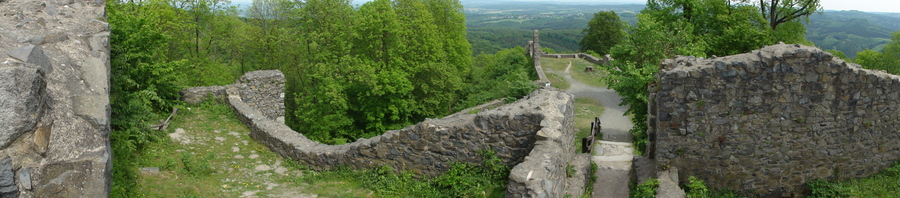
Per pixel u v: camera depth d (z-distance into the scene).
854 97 8.72
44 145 4.54
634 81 14.12
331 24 22.81
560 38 104.31
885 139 9.22
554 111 8.51
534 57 34.88
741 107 8.55
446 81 24.56
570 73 32.81
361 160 9.82
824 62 8.38
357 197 8.84
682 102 8.58
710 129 8.67
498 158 8.60
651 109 9.88
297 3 23.38
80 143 4.89
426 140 9.03
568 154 9.34
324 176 10.00
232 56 27.39
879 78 8.69
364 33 21.80
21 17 6.93
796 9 24.39
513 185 6.98
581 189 8.52
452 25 29.75
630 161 12.41
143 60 12.73
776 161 8.90
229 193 8.66
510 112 8.47
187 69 22.03
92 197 4.69
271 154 11.58
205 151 11.25
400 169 9.43
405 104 21.84
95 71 6.21
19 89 4.41
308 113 21.23
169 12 19.94
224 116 14.05
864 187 9.07
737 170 8.89
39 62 5.35
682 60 9.01
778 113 8.60
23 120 4.32
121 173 7.58
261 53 26.30
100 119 5.24
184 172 9.48
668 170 8.90
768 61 8.32
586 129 17.25
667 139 8.83
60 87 5.43
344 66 20.91
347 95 21.83
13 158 4.24
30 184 4.28
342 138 21.05
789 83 8.45
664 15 23.39
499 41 95.56
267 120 12.93
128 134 9.27
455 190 8.46
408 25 23.02
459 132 8.77
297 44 24.45
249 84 15.50
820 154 8.97
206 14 23.09
